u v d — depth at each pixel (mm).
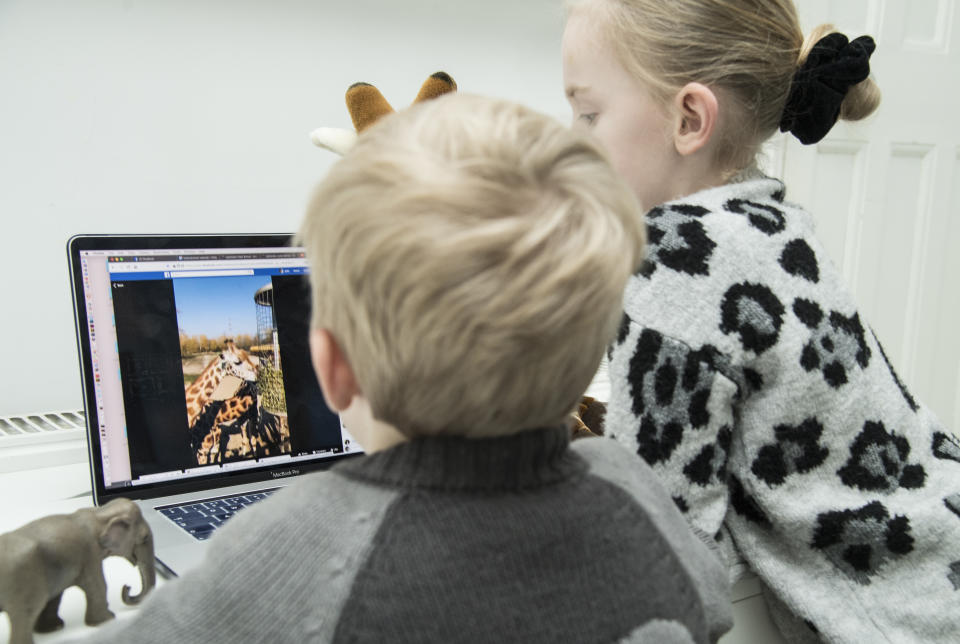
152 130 994
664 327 610
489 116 366
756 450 638
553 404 366
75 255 745
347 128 1126
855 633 627
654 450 608
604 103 702
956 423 1622
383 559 333
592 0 702
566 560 354
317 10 1062
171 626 346
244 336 833
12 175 924
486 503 353
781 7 701
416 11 1133
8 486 817
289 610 334
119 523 551
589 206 349
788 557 667
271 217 1100
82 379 746
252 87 1044
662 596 377
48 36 911
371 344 348
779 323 620
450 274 317
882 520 627
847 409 641
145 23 960
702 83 670
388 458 368
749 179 729
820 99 710
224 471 815
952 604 632
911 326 1538
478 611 330
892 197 1448
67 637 533
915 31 1396
